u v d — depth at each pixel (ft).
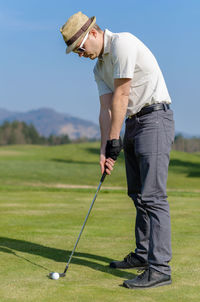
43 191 42.39
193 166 140.26
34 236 18.30
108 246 16.55
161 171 12.58
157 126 12.55
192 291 11.21
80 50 12.87
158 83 12.70
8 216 23.98
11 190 42.96
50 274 12.10
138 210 13.80
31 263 13.80
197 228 20.65
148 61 12.58
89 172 114.83
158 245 12.20
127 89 12.48
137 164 13.75
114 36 12.60
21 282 11.66
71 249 15.93
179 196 40.34
